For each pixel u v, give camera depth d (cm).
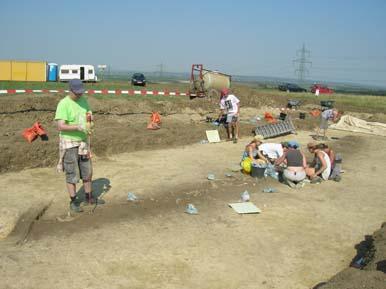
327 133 1905
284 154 1023
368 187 1021
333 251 651
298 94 4191
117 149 1235
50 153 1061
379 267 533
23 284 512
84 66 4619
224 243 656
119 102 1859
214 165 1141
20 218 701
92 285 518
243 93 2669
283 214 797
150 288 520
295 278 564
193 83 2544
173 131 1489
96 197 828
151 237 663
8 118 1413
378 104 3409
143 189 895
